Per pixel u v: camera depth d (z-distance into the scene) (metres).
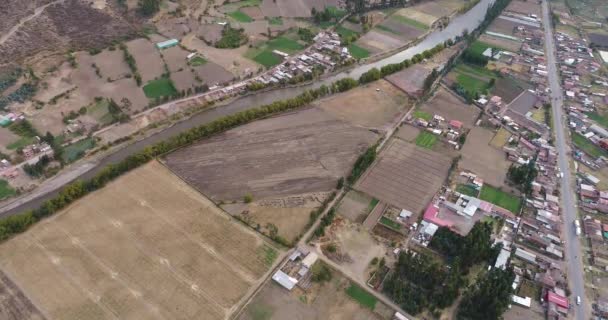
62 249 131.75
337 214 148.12
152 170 161.12
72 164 165.12
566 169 171.25
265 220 144.12
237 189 155.25
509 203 154.38
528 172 160.12
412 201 154.12
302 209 148.88
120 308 117.81
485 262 133.75
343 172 164.62
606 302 124.00
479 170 168.38
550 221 147.38
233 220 143.62
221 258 131.62
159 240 135.88
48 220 140.25
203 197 151.50
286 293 123.50
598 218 151.00
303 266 129.88
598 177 169.00
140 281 124.38
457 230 142.88
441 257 135.12
